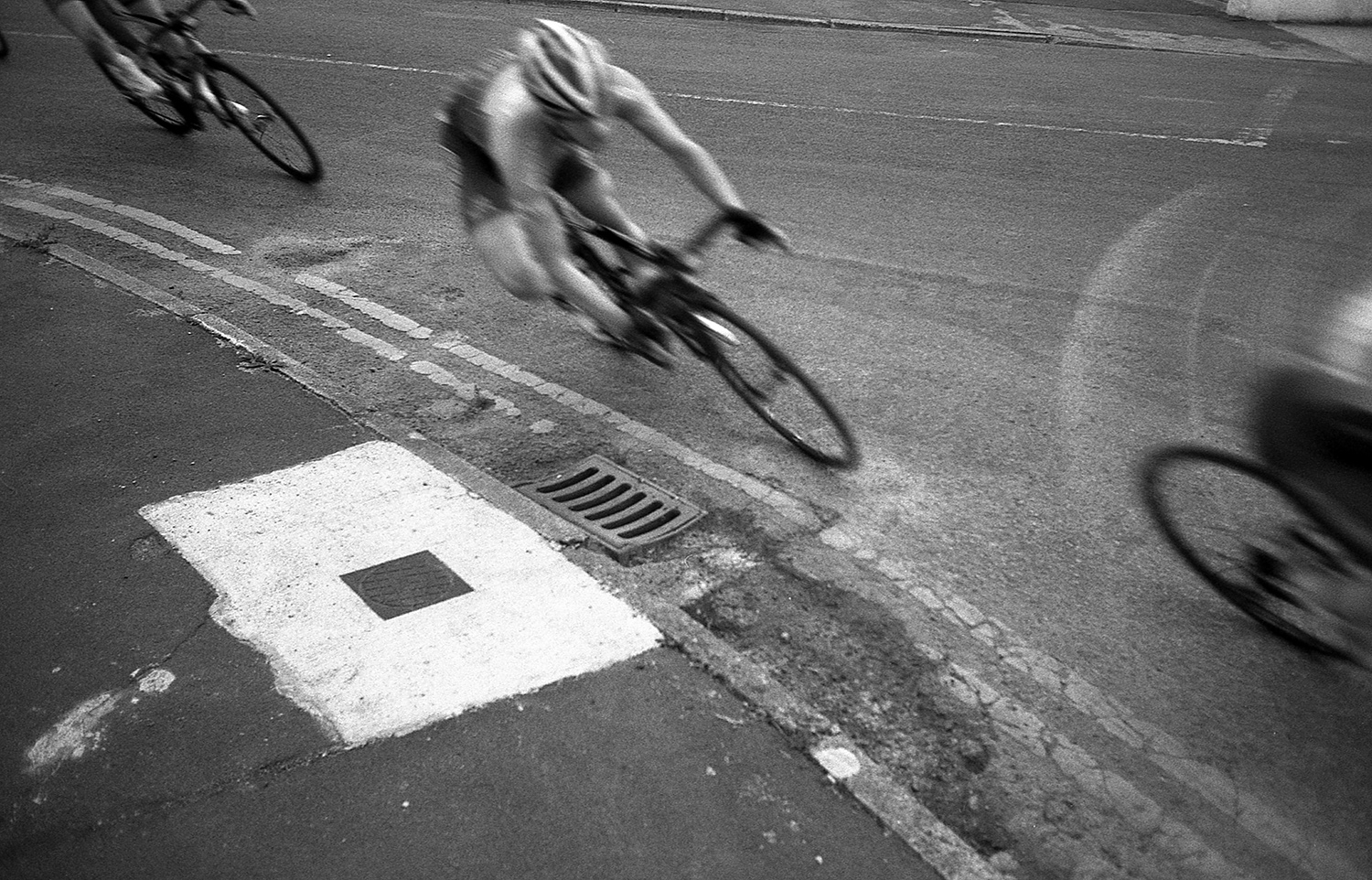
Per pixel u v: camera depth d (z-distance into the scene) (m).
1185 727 3.20
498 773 2.99
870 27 13.27
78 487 4.27
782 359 4.21
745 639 3.56
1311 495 2.97
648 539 3.98
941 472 4.42
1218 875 2.75
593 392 5.04
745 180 7.58
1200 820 2.90
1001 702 3.29
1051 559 3.92
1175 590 3.77
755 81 10.30
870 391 5.00
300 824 2.85
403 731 3.12
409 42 11.47
